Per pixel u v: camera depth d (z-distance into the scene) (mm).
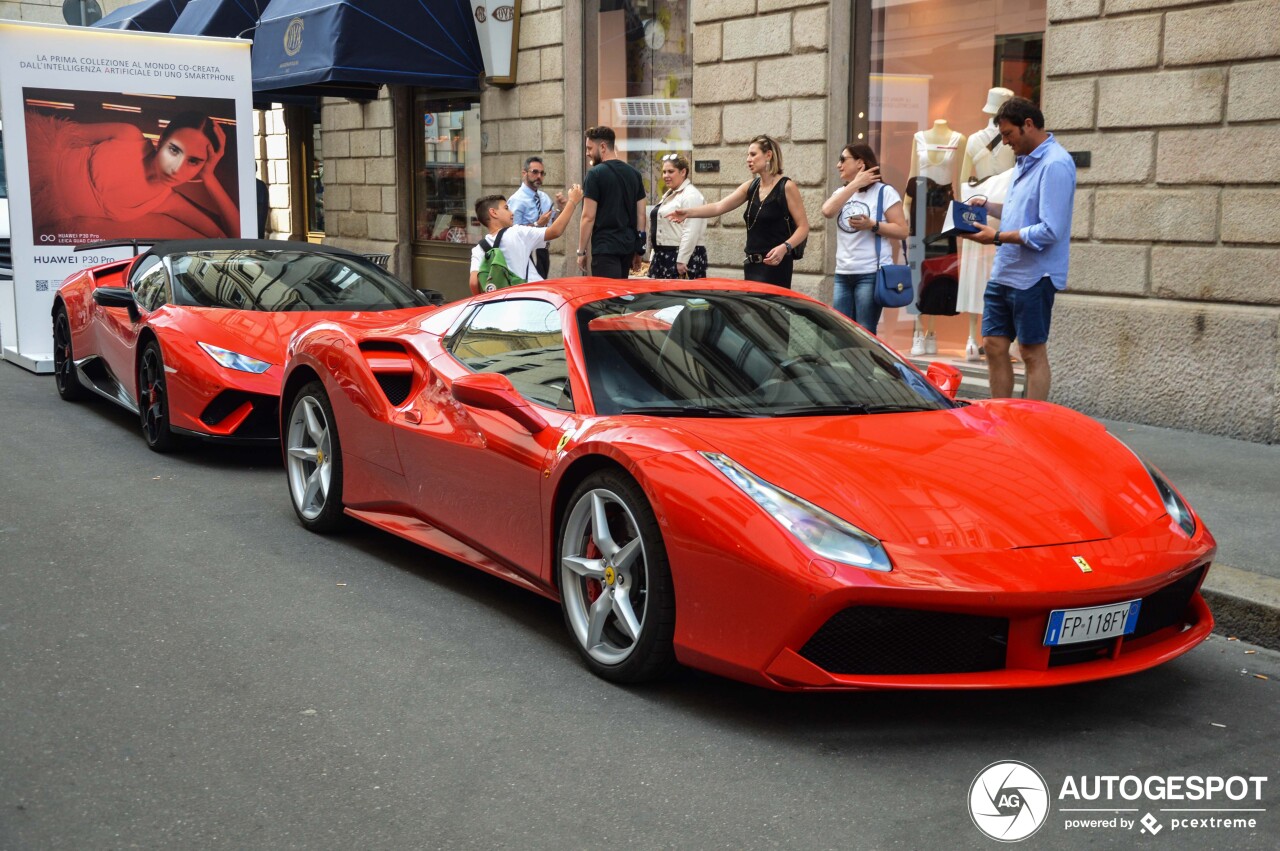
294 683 3875
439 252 17438
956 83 9914
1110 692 3896
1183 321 7895
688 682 3902
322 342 5652
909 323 10477
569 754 3359
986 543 3408
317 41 14688
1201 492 6164
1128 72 8148
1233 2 7531
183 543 5539
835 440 3861
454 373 4883
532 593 4879
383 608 4641
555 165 14594
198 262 8172
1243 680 4047
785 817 3000
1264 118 7438
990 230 6574
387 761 3309
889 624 3307
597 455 3893
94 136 10891
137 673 3947
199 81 11258
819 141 10930
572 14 14070
